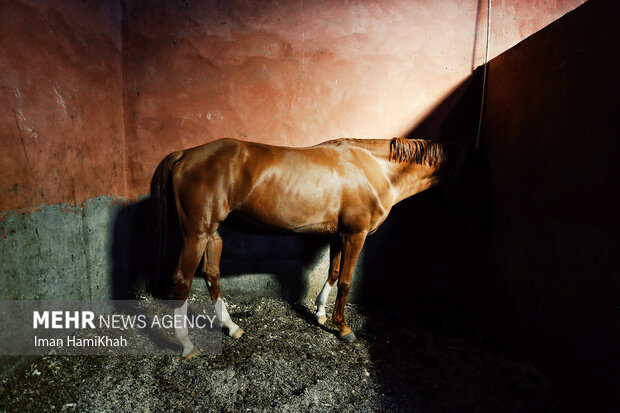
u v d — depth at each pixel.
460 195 2.21
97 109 2.13
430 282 2.60
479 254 2.41
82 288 2.00
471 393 1.67
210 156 1.81
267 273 2.55
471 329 2.30
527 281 1.88
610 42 1.34
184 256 1.82
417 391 1.68
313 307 2.49
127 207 2.44
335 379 1.74
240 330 2.07
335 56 2.44
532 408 1.57
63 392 1.51
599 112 1.40
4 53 1.50
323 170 1.89
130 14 2.35
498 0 2.43
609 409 1.34
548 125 1.72
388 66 2.46
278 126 2.49
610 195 1.34
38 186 1.68
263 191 1.83
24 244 1.59
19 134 1.57
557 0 2.45
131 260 2.50
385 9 2.42
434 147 2.10
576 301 1.53
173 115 2.44
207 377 1.68
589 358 1.45
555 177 1.66
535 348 1.82
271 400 1.56
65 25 1.87
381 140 2.11
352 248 2.00
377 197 2.00
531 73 1.87
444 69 2.47
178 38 2.38
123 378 1.63
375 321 2.37
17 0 1.57
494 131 2.26
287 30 2.41
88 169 2.05
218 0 2.36
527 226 1.88
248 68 2.43
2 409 1.34
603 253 1.38
